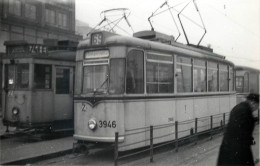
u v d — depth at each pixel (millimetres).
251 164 4652
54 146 10461
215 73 14117
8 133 12391
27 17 23656
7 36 22141
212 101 13648
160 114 10016
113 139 8680
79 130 9336
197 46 14086
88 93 9219
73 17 27781
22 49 12062
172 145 11039
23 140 11867
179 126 10961
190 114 11711
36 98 11617
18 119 11766
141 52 9320
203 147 10969
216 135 13875
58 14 26406
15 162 8266
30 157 8680
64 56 12656
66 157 9438
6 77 12273
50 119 12039
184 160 8844
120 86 8742
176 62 10883
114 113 8727
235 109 4684
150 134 8773
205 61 13117
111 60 8891
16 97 11859
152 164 8438
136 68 9148
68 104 12797
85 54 9430
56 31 26141
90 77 9266
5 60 12258
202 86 12828
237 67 19078
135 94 9070
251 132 4652
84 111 9242
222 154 4770
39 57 11750
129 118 8883
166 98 10297
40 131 12070
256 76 19625
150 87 9641
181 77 11203
